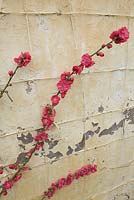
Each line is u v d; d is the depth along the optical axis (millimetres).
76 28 667
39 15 613
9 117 628
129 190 919
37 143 662
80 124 737
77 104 717
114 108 789
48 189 719
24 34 604
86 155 774
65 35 656
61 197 763
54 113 662
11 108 626
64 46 660
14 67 606
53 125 691
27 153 669
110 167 839
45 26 626
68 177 739
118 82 776
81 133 746
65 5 640
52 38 641
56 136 705
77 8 657
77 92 709
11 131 637
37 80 644
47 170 717
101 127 778
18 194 688
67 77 639
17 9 584
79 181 783
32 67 630
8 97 615
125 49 763
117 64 759
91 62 641
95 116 758
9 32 585
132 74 799
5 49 588
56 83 671
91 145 775
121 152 851
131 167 896
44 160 704
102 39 712
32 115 656
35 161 691
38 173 704
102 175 828
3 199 670
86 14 673
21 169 657
